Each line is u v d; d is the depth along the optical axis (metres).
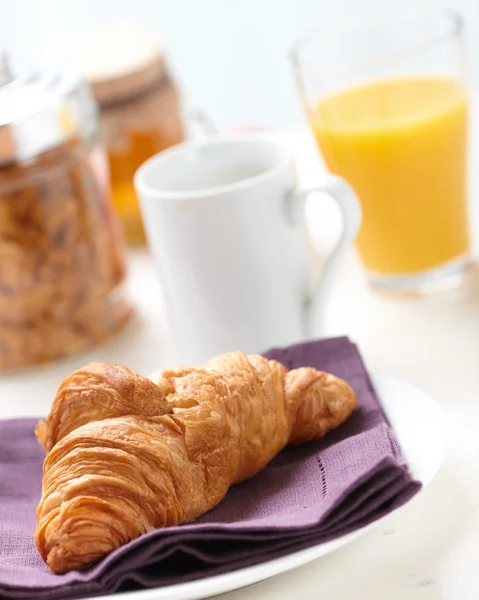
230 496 0.67
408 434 0.67
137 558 0.62
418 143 0.82
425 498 0.67
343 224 0.77
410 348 0.80
